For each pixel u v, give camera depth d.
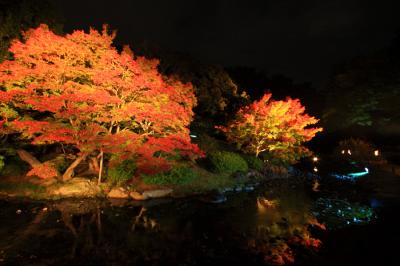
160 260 8.00
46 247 8.50
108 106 13.95
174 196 14.45
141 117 13.14
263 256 8.40
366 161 26.42
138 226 10.39
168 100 14.49
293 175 22.70
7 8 16.14
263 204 13.94
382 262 8.09
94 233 9.62
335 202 14.47
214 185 16.66
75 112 12.30
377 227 10.78
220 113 29.95
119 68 13.05
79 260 7.80
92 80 13.73
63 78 13.23
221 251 8.67
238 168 19.44
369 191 16.98
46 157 17.17
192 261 8.00
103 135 13.88
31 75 12.54
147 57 25.31
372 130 32.78
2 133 14.34
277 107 20.58
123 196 13.76
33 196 13.19
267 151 25.11
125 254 8.27
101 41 13.45
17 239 8.95
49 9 18.23
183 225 10.70
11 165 15.35
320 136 39.06
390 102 28.55
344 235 10.02
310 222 11.36
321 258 8.32
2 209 11.62
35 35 12.81
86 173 15.59
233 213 12.38
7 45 15.99
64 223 10.38
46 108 11.98
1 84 12.83
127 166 15.00
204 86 28.20
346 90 32.66
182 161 18.25
